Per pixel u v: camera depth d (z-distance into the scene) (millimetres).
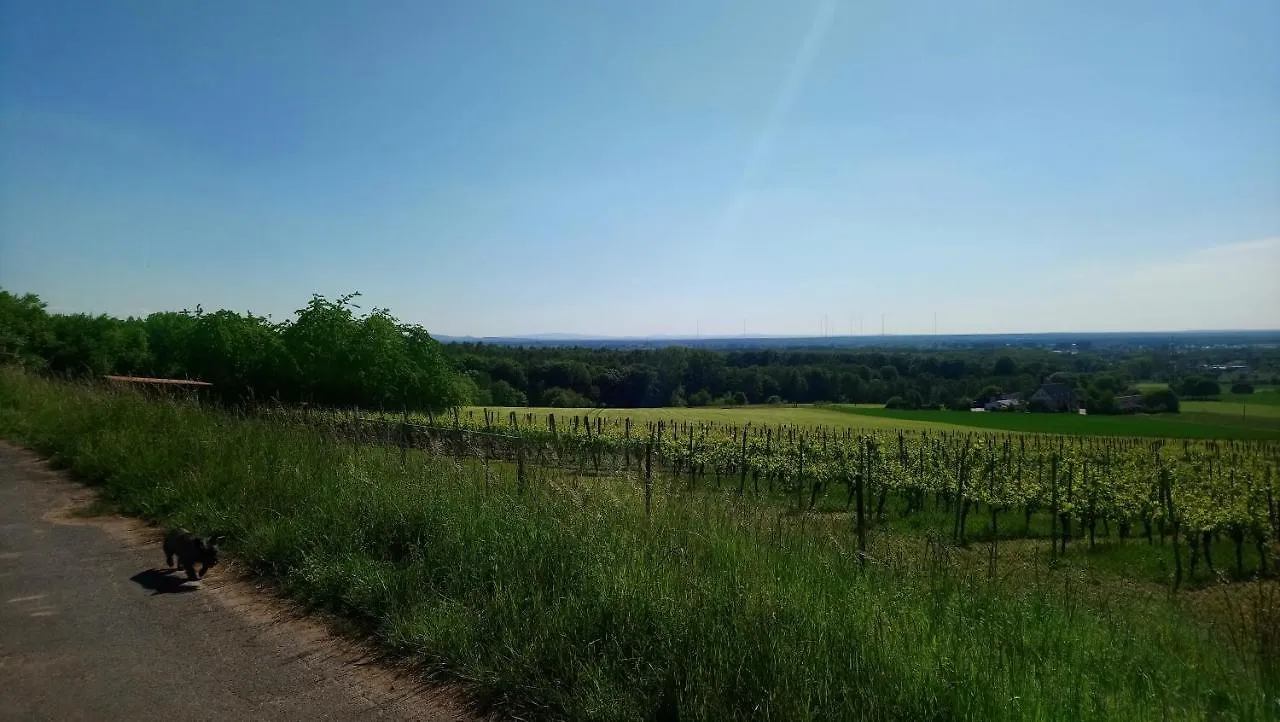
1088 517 15273
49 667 4414
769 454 23562
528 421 32844
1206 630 5648
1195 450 35969
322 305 24422
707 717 3555
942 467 21750
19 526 7629
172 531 6230
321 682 4273
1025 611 5051
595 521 5789
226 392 22516
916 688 3598
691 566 4957
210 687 4184
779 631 3939
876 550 5895
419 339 26750
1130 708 3756
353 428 10453
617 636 4336
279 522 6719
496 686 4141
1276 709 3775
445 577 5348
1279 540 13445
